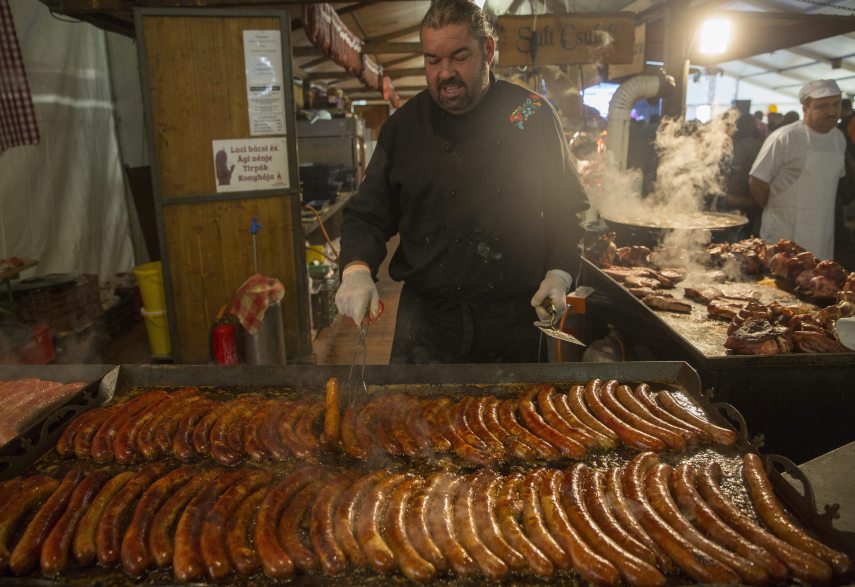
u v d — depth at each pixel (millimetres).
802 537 1607
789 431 2826
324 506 1779
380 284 8789
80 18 5414
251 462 2107
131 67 7379
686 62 7246
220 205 5137
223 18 4797
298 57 10359
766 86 19688
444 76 2381
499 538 1650
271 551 1604
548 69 6781
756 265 4430
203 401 2441
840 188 6469
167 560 1633
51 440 2240
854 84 15477
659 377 2629
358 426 2227
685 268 4637
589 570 1534
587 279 4902
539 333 2939
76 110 6516
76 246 6516
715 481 1928
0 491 1903
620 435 2186
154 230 7832
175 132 4895
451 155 2621
